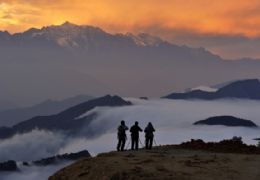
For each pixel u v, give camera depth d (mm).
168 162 53844
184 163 53500
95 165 52062
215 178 47031
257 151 66625
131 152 63375
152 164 52156
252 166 52781
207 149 67438
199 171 49531
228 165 53156
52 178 54594
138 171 48031
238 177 47688
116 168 49469
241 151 66000
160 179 45750
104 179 47812
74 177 51281
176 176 46688
